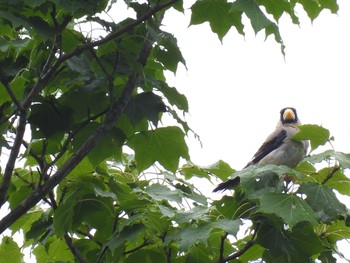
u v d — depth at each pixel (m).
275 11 9.10
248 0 8.61
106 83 9.22
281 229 9.48
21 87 9.05
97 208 10.17
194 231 9.03
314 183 9.02
